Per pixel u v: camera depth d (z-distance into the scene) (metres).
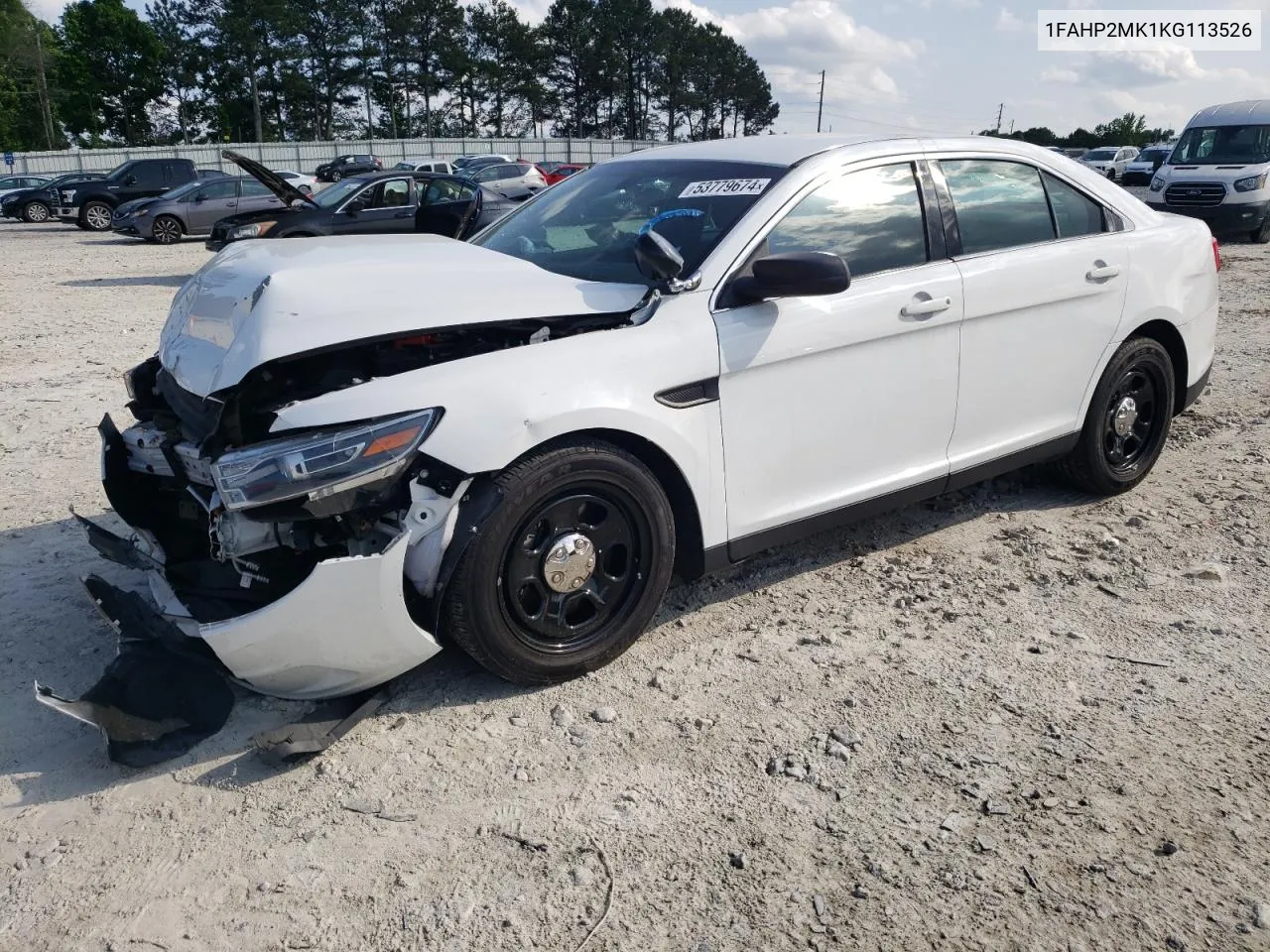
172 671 3.12
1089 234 4.55
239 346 2.95
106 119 85.81
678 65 98.38
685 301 3.37
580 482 3.11
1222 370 7.34
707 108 106.25
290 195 5.38
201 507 3.32
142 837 2.62
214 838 2.62
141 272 16.17
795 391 3.57
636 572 3.35
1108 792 2.76
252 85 82.88
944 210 4.03
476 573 2.96
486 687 3.29
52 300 12.55
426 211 6.45
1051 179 4.45
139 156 54.03
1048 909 2.36
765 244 3.55
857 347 3.70
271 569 3.00
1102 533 4.49
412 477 2.90
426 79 89.75
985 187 4.21
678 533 3.50
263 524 2.95
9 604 3.88
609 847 2.58
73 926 2.33
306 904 2.40
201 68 83.81
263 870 2.51
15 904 2.40
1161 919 2.33
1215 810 2.69
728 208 3.64
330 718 3.06
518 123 96.12
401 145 59.06
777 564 4.21
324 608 2.77
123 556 3.53
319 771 2.88
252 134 86.81
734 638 3.61
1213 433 5.89
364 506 2.83
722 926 2.32
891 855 2.54
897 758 2.92
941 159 4.09
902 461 3.97
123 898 2.42
